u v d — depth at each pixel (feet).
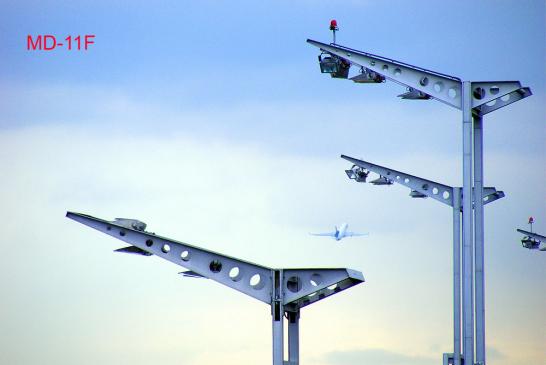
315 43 400.26
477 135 414.62
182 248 354.33
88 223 354.95
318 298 359.05
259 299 351.05
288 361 358.23
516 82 396.57
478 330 415.85
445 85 398.83
